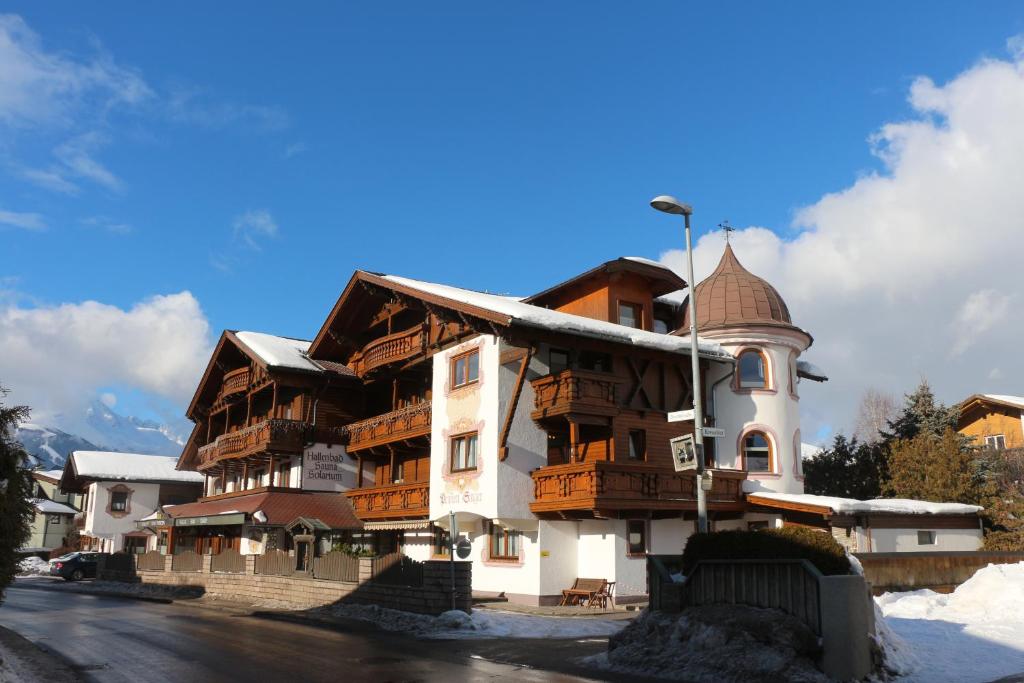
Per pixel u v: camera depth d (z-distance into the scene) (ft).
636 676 42.60
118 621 73.20
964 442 120.16
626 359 95.30
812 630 41.09
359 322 124.98
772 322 106.52
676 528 92.22
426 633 62.28
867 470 129.08
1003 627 54.49
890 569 77.15
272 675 42.68
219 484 157.38
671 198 60.18
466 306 89.20
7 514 42.16
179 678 41.81
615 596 83.92
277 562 95.40
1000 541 102.12
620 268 101.96
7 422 42.80
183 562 116.16
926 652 47.73
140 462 208.74
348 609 76.43
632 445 93.04
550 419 89.97
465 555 67.97
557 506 84.69
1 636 58.23
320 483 122.01
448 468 97.14
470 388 95.25
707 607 45.98
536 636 61.46
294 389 129.18
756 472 101.76
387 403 126.31
